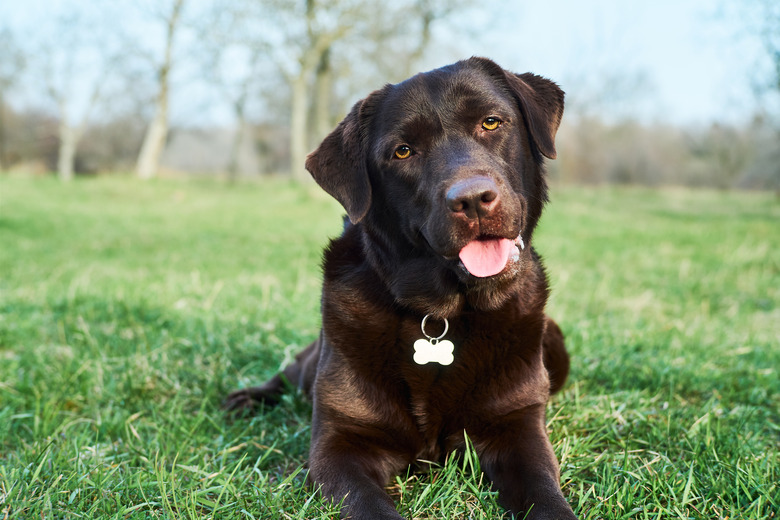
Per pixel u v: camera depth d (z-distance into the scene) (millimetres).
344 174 3045
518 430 2816
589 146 36969
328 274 3150
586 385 3975
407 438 2857
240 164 53969
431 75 2994
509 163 2889
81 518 2312
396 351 2875
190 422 3404
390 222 2945
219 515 2398
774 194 31828
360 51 27469
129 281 7641
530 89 3205
